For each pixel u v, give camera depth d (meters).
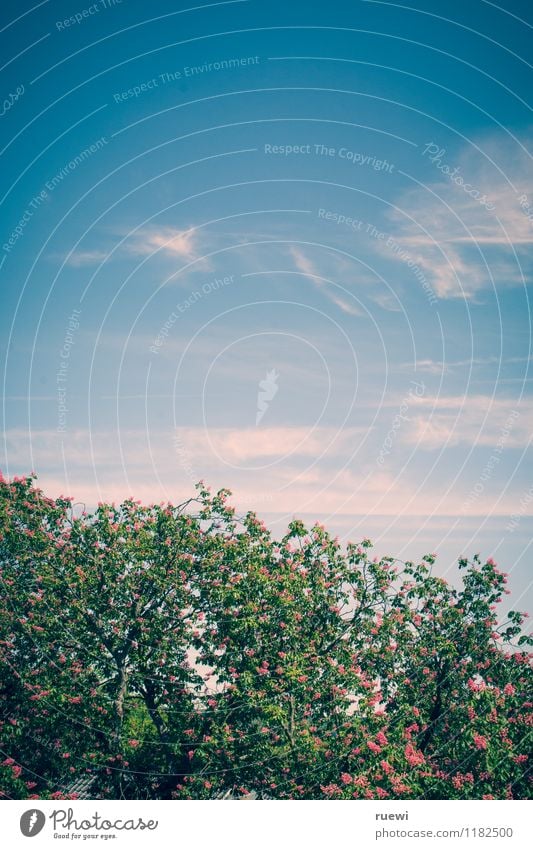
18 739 19.41
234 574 20.73
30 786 19.03
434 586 21.27
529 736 19.36
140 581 20.83
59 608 20.50
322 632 20.66
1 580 20.52
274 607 20.31
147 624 20.38
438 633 21.06
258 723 19.05
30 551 20.97
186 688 19.89
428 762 19.19
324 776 18.52
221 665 19.92
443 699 20.30
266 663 19.72
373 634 20.70
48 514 21.33
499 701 20.05
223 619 20.19
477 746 19.12
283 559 21.09
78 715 19.55
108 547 21.33
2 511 20.91
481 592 21.28
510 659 20.73
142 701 20.50
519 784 19.16
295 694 19.44
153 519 21.62
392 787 18.16
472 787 18.52
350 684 19.70
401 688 20.30
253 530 21.34
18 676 19.81
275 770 18.58
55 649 20.20
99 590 20.84
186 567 20.95
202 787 18.48
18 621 20.23
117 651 20.22
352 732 18.95
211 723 19.22
